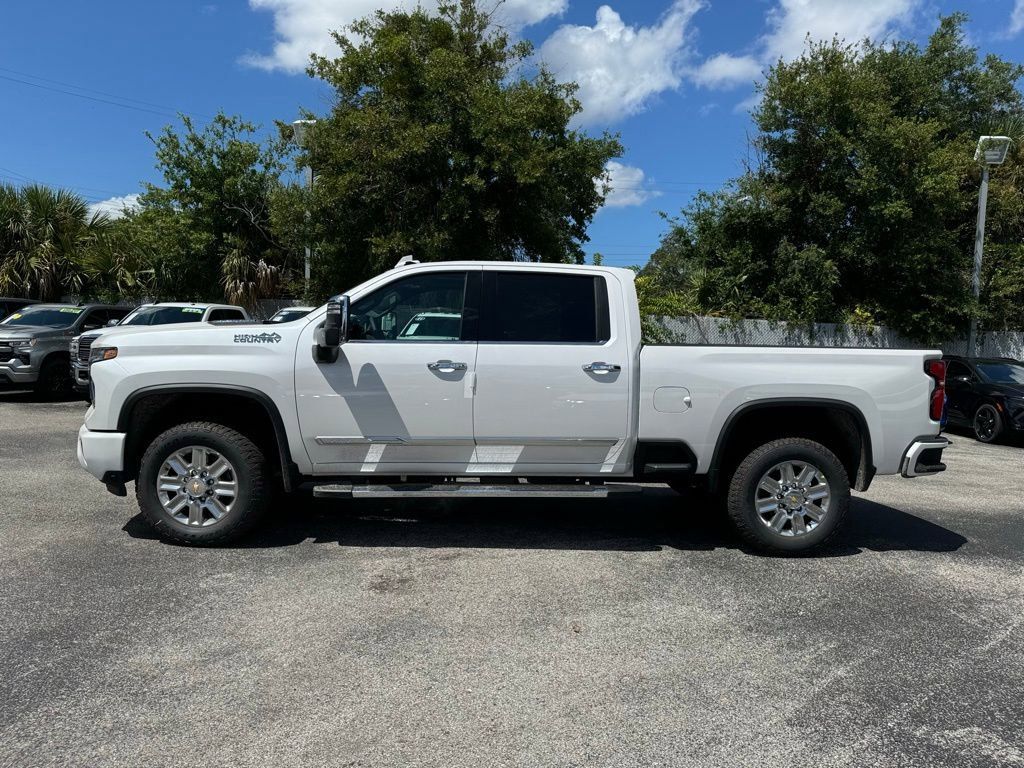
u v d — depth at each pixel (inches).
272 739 114.7
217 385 195.8
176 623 155.0
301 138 621.3
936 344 705.0
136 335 201.0
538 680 135.4
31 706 122.0
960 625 164.7
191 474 201.5
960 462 394.3
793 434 217.3
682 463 207.8
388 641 149.4
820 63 695.7
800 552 208.2
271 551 202.1
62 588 172.2
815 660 146.1
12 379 500.1
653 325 667.4
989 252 754.2
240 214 748.0
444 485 204.1
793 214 707.4
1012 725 124.1
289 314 444.1
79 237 768.3
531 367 199.9
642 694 131.3
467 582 183.0
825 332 690.8
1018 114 923.4
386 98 590.6
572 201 711.7
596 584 184.1
